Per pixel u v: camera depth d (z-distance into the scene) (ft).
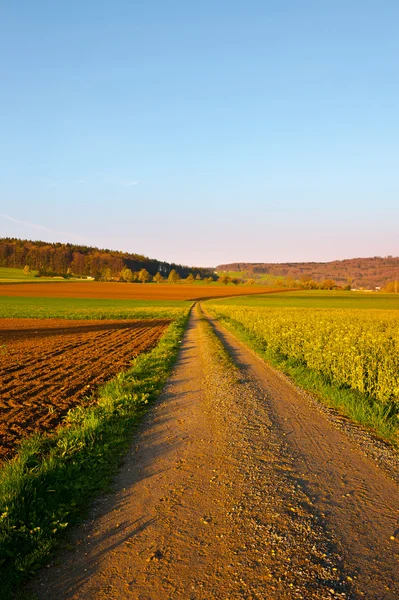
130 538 13.66
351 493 16.60
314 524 14.14
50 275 587.27
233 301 306.55
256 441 22.88
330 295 419.13
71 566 12.37
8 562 12.62
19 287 389.39
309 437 23.65
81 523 14.83
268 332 71.15
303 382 38.37
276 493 16.55
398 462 19.99
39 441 23.02
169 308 212.23
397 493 16.65
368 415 26.94
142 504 15.98
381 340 45.09
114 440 23.13
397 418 26.04
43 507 15.55
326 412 29.07
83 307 210.59
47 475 18.04
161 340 75.46
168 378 42.01
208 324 119.24
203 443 22.70
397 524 14.21
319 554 12.42
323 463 19.79
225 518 14.65
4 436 24.79
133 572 11.92
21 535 13.64
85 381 40.78
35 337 86.79
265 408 29.94
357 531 13.74
